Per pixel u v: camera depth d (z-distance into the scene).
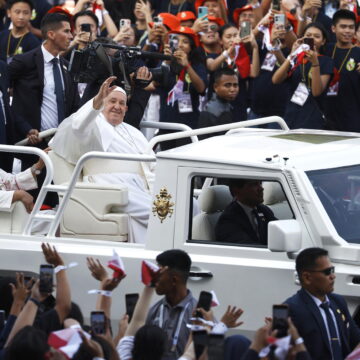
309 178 29.39
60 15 42.81
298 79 47.88
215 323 23.73
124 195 33.88
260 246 29.69
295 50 47.09
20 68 42.66
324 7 58.78
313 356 26.56
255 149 31.25
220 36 52.38
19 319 23.39
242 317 29.05
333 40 54.34
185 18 53.00
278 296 28.83
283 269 28.81
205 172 30.03
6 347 22.28
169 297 26.50
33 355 20.89
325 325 26.64
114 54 40.25
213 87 48.47
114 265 24.31
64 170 36.69
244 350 23.92
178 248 30.09
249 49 50.56
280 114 49.41
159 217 30.38
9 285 27.44
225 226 30.27
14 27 51.22
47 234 33.19
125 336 24.83
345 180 29.59
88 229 34.00
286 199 29.34
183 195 30.22
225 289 29.20
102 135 37.28
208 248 29.84
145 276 24.95
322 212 28.72
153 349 22.92
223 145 32.16
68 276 30.61
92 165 36.91
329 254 28.56
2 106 41.00
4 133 40.94
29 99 42.66
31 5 51.12
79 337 20.77
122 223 33.75
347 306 27.88
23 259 31.34
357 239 28.80
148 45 49.88
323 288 26.56
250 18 53.88
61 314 24.97
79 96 43.41
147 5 55.31
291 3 52.34
